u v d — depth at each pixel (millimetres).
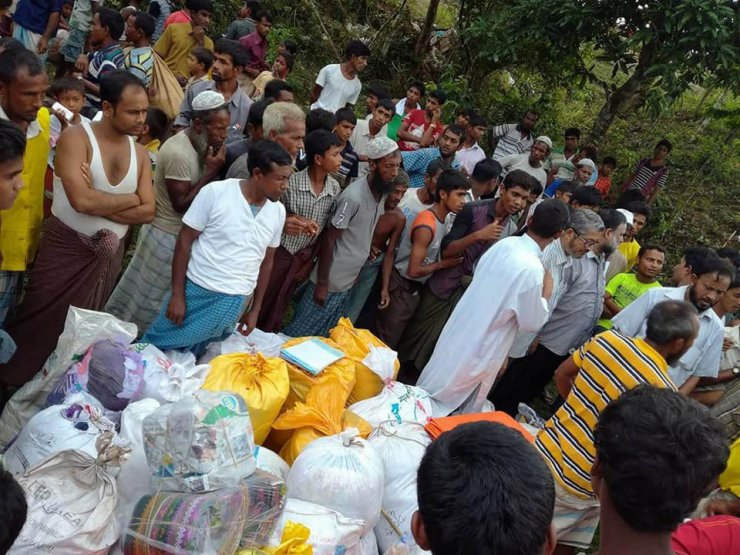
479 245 4348
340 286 4203
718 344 4102
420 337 4566
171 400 2988
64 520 2256
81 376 2916
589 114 12055
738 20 7461
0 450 3014
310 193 3881
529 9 8500
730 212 10383
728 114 10461
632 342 3004
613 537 1625
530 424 3848
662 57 7895
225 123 3740
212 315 3381
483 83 10594
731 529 2076
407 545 2811
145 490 2533
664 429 1604
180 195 3727
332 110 7230
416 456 3086
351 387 3514
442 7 12711
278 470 2893
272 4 10516
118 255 3535
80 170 3043
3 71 2928
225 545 2254
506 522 1349
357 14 11633
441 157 6215
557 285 4180
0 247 3162
